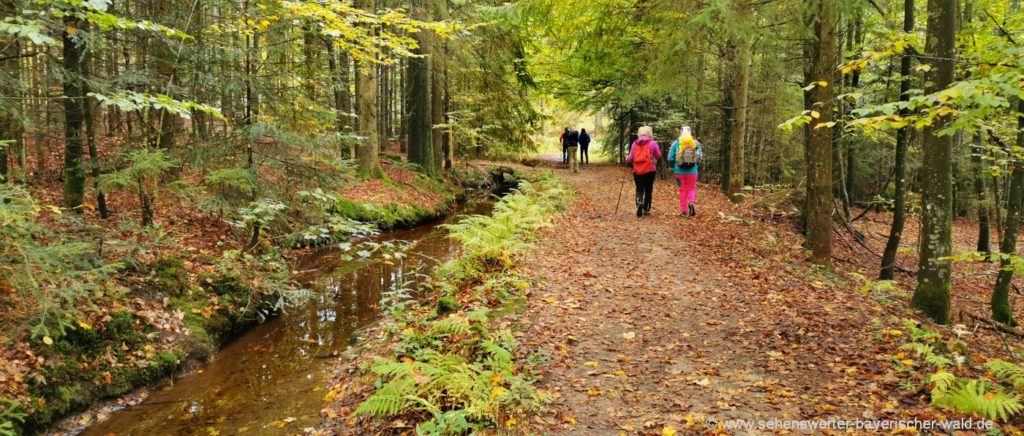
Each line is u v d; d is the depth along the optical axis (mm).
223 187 8211
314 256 10836
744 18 8117
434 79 18422
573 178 21203
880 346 5000
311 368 6012
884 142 15992
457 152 24797
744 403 4184
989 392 3842
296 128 9188
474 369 4531
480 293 7004
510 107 20797
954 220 19719
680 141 12070
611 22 11555
